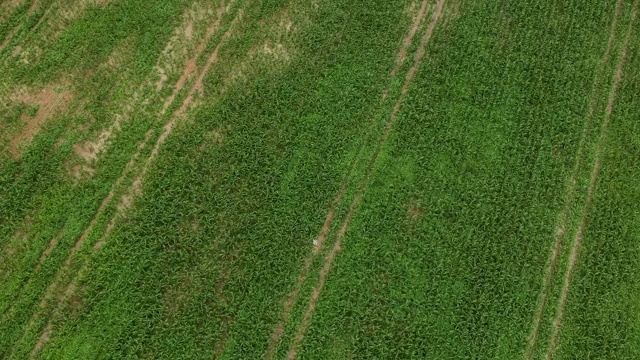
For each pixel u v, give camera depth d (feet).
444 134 41.01
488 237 38.32
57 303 36.40
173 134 40.45
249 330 35.96
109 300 36.27
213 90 41.96
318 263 37.52
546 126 41.47
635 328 36.73
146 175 39.34
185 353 35.37
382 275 37.32
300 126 40.91
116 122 41.01
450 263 37.70
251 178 39.47
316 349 35.63
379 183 39.75
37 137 40.11
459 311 36.65
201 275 36.94
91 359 35.04
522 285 37.35
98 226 37.93
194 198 38.58
